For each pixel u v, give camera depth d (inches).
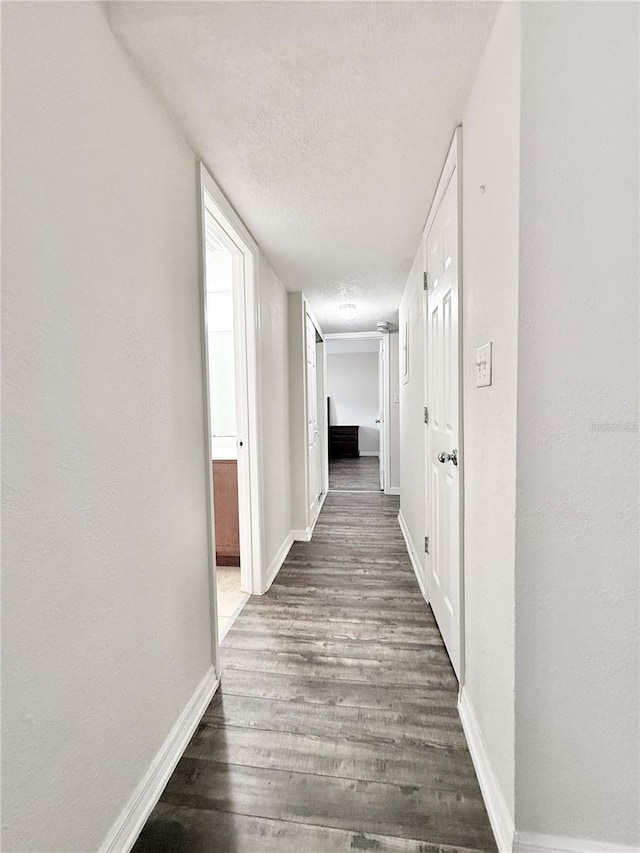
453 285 57.4
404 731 52.6
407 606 86.0
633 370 33.9
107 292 37.7
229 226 73.7
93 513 35.6
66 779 32.0
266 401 98.7
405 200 71.5
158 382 47.0
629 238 33.2
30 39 29.0
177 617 50.8
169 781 46.1
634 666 35.3
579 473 34.8
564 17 32.6
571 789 36.5
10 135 27.4
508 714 38.0
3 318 26.9
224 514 111.6
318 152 57.6
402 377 138.6
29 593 28.8
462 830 40.4
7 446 27.2
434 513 78.9
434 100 48.1
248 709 56.9
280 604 87.4
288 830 40.7
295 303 128.8
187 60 41.8
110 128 38.1
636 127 32.6
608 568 35.0
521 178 33.8
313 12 36.9
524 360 34.8
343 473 267.0
